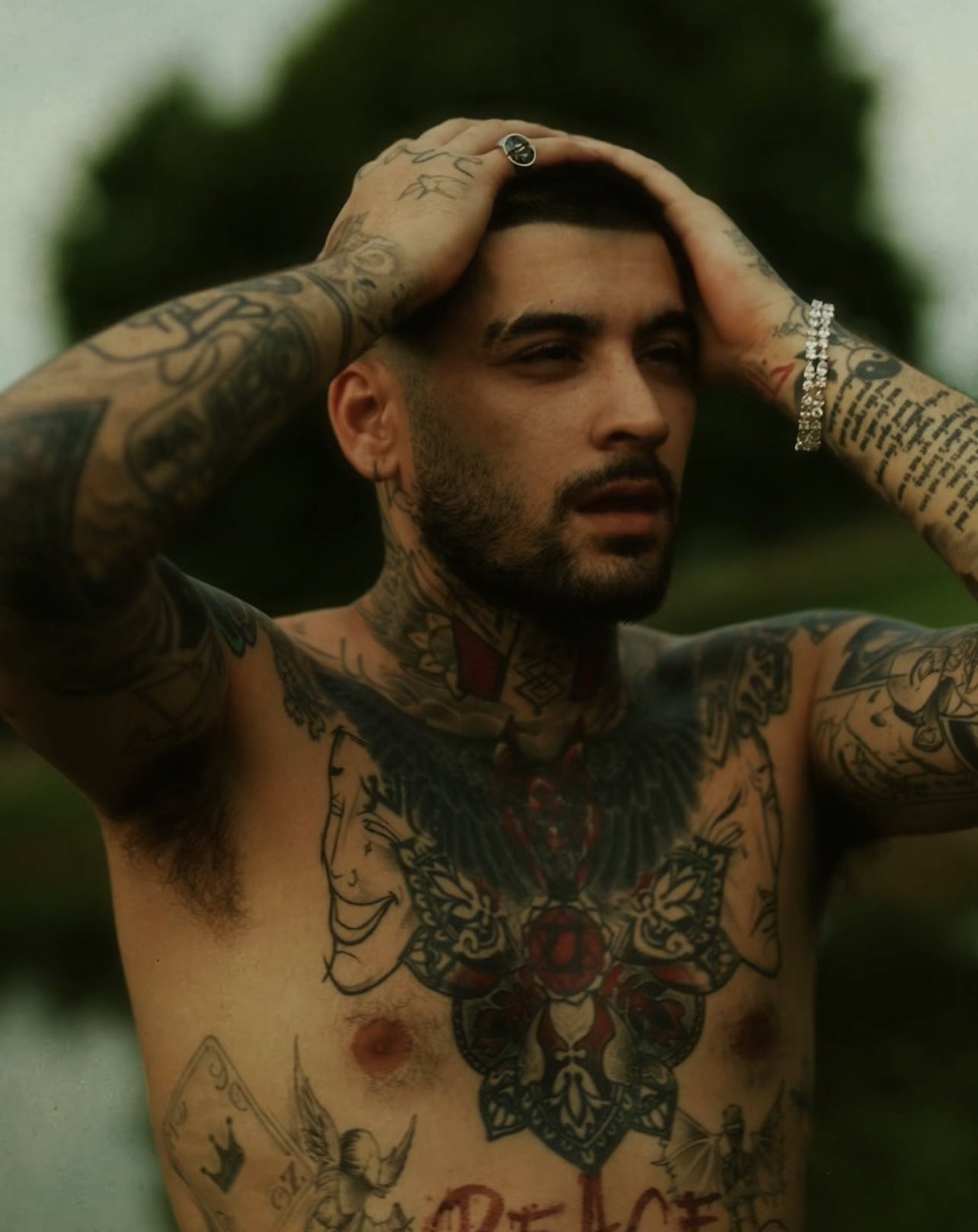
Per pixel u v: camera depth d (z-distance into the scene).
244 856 2.58
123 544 2.26
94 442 2.25
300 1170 2.49
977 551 2.66
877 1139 5.39
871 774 2.81
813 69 19.61
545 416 2.71
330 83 19.34
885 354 2.82
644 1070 2.61
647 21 19.41
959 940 7.05
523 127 2.86
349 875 2.60
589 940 2.66
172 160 20.17
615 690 2.87
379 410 2.87
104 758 2.44
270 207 19.64
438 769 2.72
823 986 6.75
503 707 2.79
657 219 2.89
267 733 2.63
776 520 19.17
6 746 17.09
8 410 2.26
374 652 2.84
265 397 2.38
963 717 2.68
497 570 2.73
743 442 18.92
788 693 2.93
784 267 19.61
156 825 2.58
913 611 13.37
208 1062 2.54
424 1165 2.49
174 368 2.33
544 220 2.75
